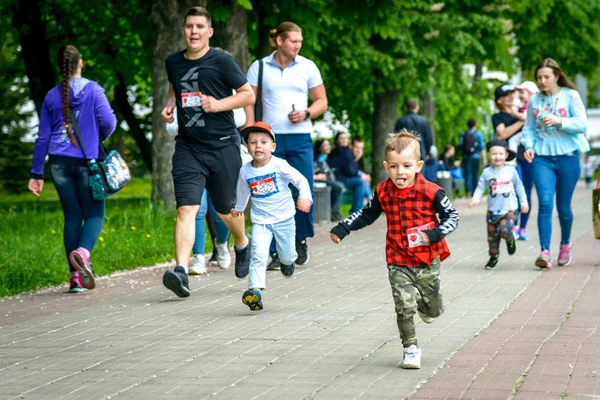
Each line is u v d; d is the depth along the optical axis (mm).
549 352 10852
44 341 12062
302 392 9203
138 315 13898
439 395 8992
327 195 31000
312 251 22375
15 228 28047
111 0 37844
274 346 11438
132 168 92562
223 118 15664
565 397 8836
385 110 49750
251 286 14078
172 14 29672
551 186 18906
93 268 18766
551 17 50250
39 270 18016
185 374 10055
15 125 67188
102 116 16578
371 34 33656
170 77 15703
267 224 14594
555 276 17562
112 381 9820
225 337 12055
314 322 13023
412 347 10211
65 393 9359
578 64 52188
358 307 14250
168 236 24312
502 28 43906
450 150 55875
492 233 19031
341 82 44844
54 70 42688
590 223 29766
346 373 9977
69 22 40250
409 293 10352
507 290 15820
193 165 15555
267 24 31406
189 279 17781
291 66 18625
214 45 30250
